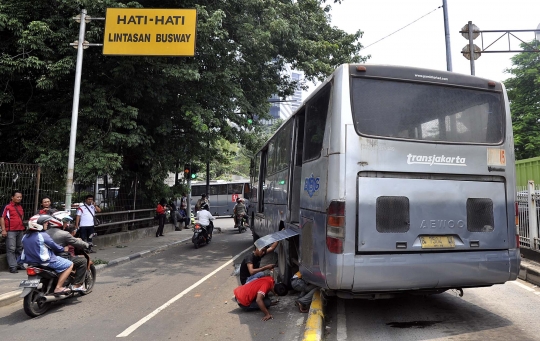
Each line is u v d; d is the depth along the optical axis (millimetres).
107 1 10211
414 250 4496
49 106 12375
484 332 4734
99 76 12648
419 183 4621
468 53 13492
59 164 11070
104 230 13797
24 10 10844
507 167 4965
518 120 24875
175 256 11883
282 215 7832
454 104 4961
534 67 24047
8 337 5090
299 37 13883
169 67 11266
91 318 5848
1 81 11664
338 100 4684
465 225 4695
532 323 5039
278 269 7633
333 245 4398
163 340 4863
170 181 28516
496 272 4723
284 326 5277
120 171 14430
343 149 4512
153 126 14211
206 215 14078
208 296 7023
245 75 13875
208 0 12344
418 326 5008
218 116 13492
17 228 8531
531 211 8391
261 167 11914
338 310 5727
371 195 4477
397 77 4863
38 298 5977
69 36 11195
